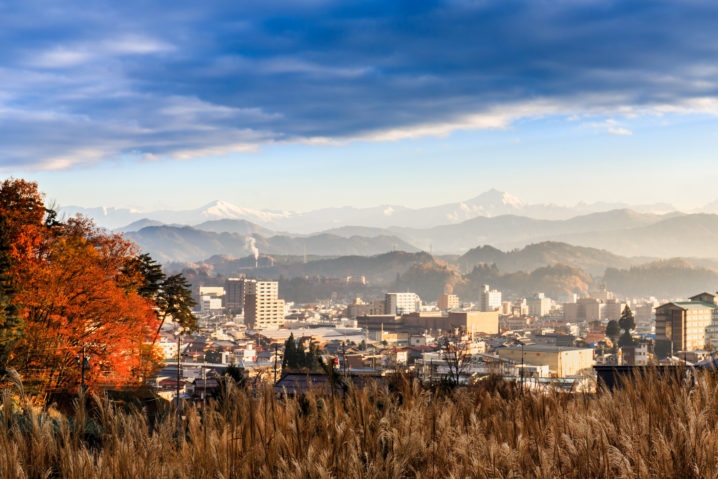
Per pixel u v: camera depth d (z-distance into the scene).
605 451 7.53
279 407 9.52
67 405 26.06
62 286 36.91
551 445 8.17
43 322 35.88
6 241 35.38
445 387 11.46
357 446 8.35
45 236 38.88
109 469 8.05
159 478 8.04
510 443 8.29
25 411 9.37
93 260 39.19
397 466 7.67
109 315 37.59
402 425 8.61
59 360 33.47
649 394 9.05
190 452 8.43
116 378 34.81
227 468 8.14
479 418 9.63
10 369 9.50
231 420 9.00
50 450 8.40
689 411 7.97
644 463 7.14
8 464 7.96
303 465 7.81
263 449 8.43
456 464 7.89
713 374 9.57
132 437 8.52
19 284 35.12
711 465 7.00
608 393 9.41
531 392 10.38
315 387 10.55
